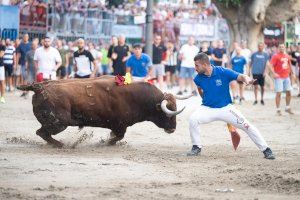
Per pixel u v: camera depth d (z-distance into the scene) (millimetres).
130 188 18734
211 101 24922
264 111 44531
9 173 20672
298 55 60875
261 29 69000
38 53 41031
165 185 19328
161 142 29297
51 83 26828
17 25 59500
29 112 39781
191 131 25172
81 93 26734
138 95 27469
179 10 76188
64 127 26516
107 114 27125
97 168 21875
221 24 77938
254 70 49250
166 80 66062
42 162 22750
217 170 22000
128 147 27422
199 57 24781
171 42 69688
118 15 70125
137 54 38125
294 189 18906
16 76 56562
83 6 67000
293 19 71625
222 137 31234
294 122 38250
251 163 23500
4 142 27859
